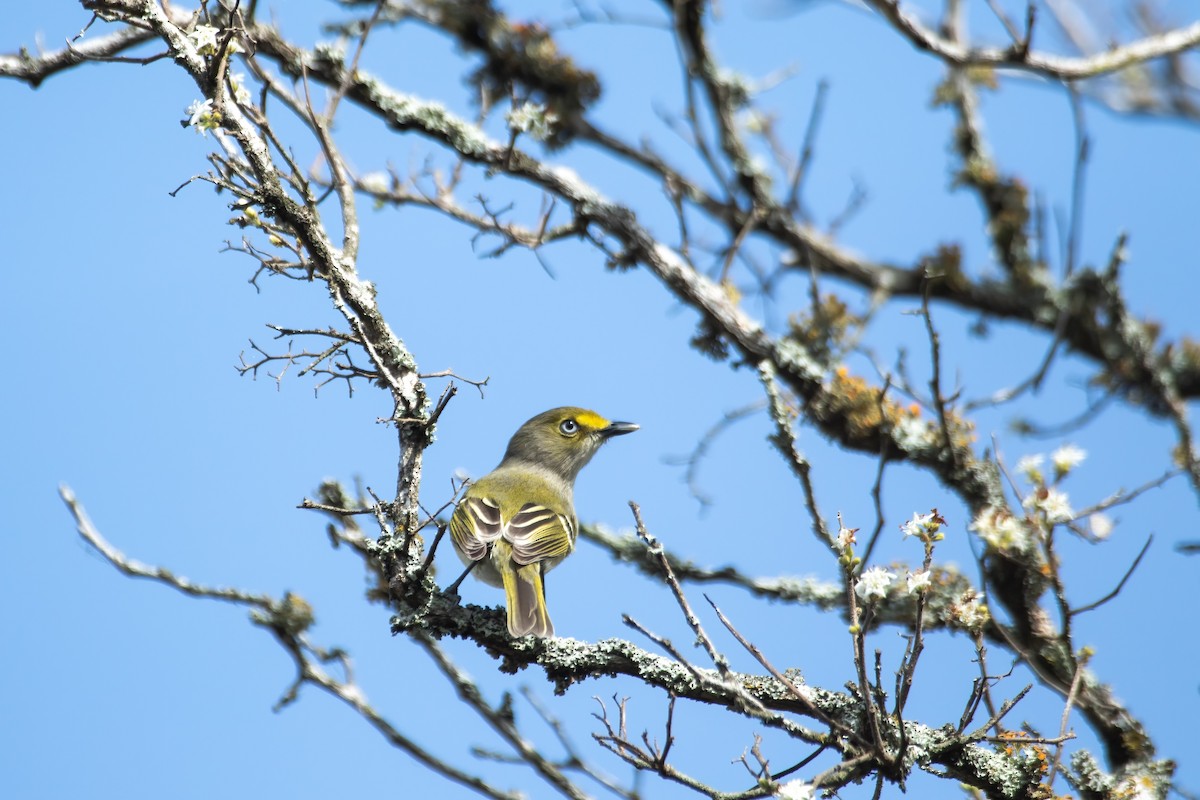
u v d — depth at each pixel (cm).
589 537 1333
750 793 725
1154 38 1411
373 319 866
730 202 1466
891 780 764
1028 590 1147
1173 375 1622
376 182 1328
